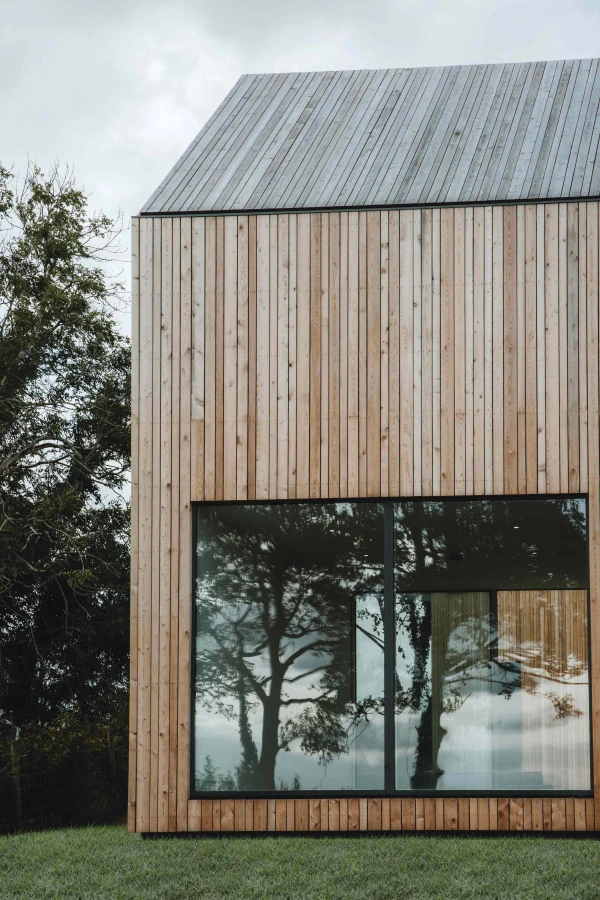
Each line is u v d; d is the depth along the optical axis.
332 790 8.89
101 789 13.26
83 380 17.64
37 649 16.06
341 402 9.25
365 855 7.84
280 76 13.29
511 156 10.37
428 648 9.02
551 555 8.98
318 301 9.35
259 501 9.28
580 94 11.65
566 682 8.84
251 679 9.09
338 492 9.18
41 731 13.55
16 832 10.98
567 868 7.27
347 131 11.44
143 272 9.52
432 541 9.14
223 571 9.25
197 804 8.90
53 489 17.09
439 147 10.79
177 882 7.38
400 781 8.85
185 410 9.36
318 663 9.08
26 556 16.66
